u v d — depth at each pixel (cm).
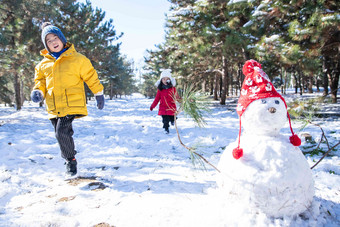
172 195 226
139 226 174
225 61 1750
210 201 205
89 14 1961
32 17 1402
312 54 717
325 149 400
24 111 1526
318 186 247
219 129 660
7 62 1262
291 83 5206
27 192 248
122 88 5550
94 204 214
